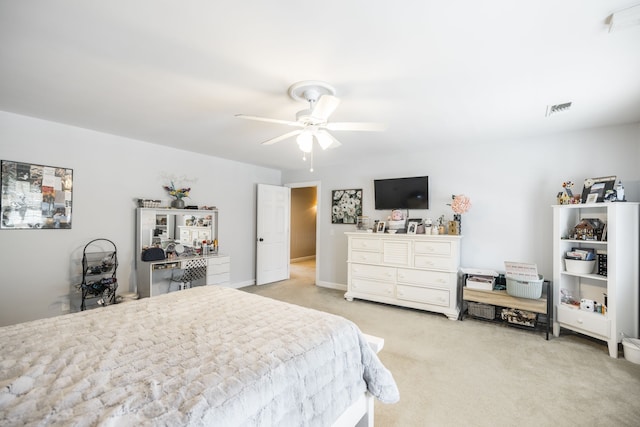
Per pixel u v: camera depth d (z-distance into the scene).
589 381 2.28
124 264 3.77
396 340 3.05
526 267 3.09
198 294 2.31
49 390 1.02
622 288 2.70
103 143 3.57
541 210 3.53
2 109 2.80
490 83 2.17
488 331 3.29
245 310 1.92
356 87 2.24
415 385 2.25
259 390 1.09
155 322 1.69
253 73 2.04
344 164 5.26
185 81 2.17
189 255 4.38
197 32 1.60
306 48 1.74
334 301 4.48
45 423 0.85
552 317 3.25
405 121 3.02
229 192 5.11
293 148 4.25
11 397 0.98
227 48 1.75
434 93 2.35
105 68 1.99
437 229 4.00
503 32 1.58
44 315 3.14
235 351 1.33
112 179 3.66
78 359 1.25
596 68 1.95
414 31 1.57
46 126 3.12
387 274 4.20
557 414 1.91
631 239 2.72
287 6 1.39
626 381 2.28
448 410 1.96
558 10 1.40
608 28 1.53
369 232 4.45
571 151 3.35
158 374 1.14
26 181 3.01
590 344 2.94
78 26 1.55
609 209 2.72
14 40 1.67
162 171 4.15
